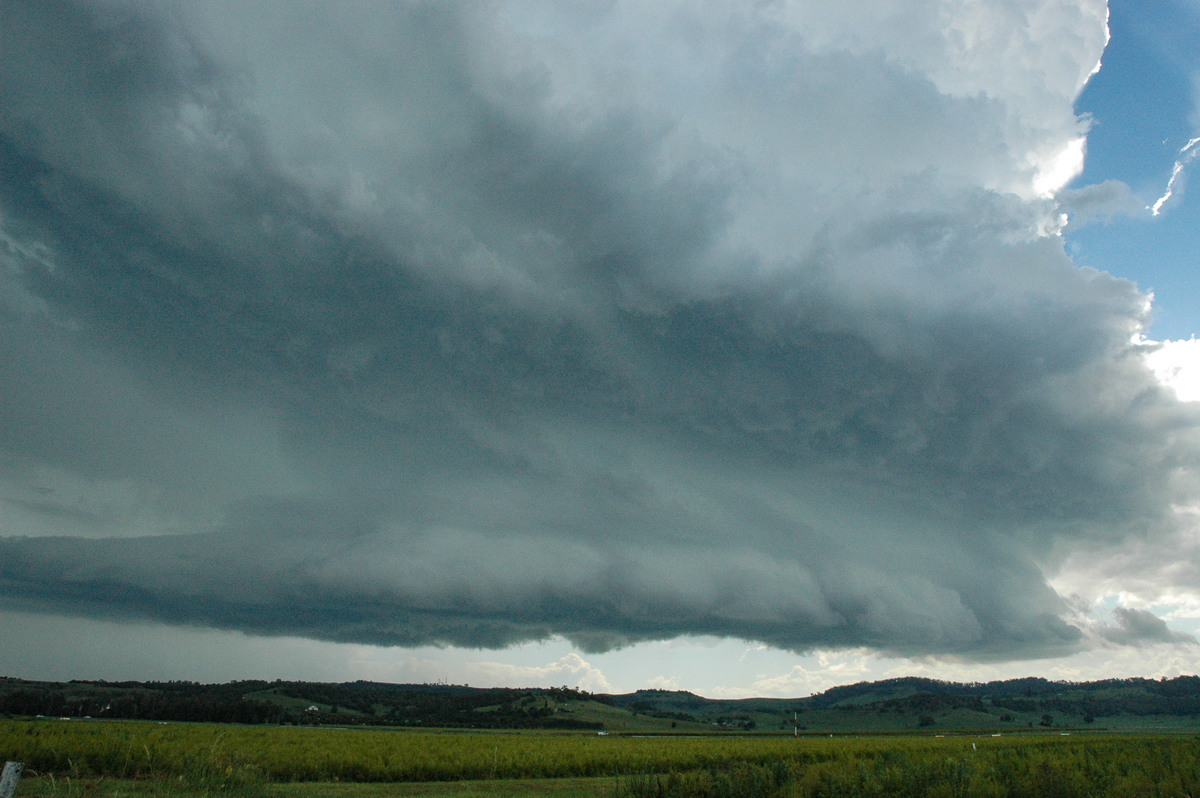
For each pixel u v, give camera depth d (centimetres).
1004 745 6062
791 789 2328
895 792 2444
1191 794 2541
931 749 5475
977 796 2328
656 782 2417
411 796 2652
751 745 6412
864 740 8050
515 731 13075
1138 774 2905
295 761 3506
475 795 2791
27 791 1786
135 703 11738
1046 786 2475
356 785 3038
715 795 2300
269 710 12438
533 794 2869
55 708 11181
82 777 2705
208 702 12256
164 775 2120
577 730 15425
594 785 3356
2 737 3534
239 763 2241
